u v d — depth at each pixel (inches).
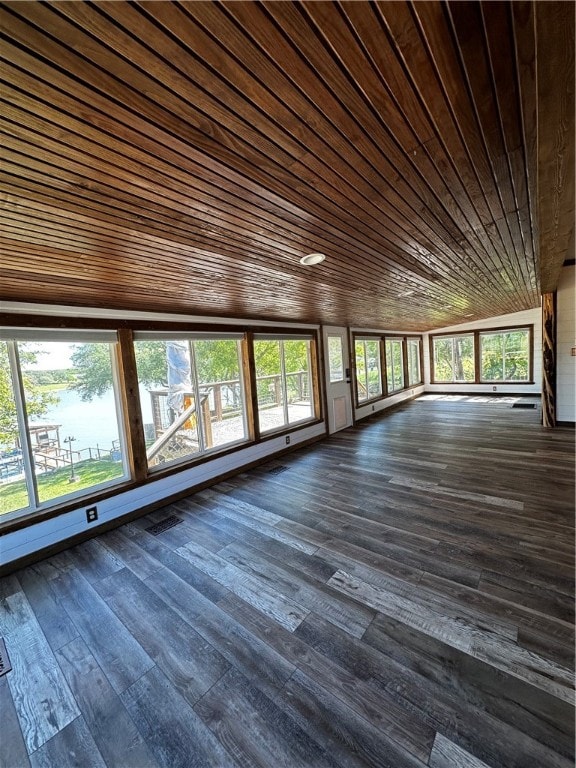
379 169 56.3
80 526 117.0
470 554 94.8
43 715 58.5
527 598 77.2
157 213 61.9
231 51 32.9
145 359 155.7
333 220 72.9
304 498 141.5
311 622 74.4
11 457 108.5
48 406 119.0
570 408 225.9
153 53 32.2
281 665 64.5
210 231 71.8
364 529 112.4
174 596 86.0
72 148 43.3
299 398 238.4
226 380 189.8
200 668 65.2
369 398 313.3
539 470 154.8
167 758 50.9
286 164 51.9
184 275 99.5
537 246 109.0
